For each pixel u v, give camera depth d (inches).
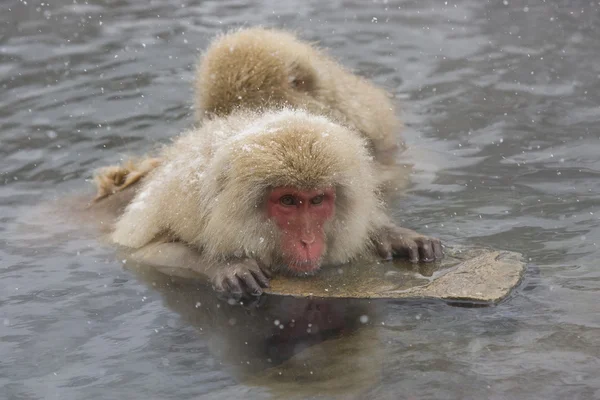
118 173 566.6
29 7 879.7
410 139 617.0
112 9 877.8
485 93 685.9
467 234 472.7
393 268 437.4
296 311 399.9
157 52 772.6
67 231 519.5
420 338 367.2
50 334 392.5
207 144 451.5
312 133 418.9
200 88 578.2
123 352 372.8
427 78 717.3
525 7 855.7
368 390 328.5
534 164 565.0
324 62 617.9
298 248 422.6
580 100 663.1
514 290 405.4
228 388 337.4
